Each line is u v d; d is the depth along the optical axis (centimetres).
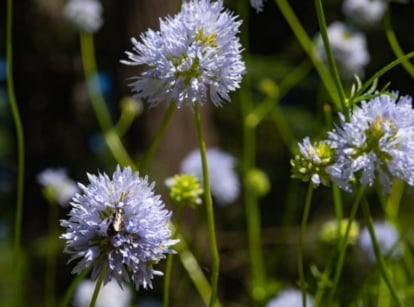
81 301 65
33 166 144
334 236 60
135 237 36
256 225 71
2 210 145
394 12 145
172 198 50
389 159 40
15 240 53
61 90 144
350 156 40
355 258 62
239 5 72
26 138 145
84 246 36
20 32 142
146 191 37
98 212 36
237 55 39
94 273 36
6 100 147
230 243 124
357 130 40
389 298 58
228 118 147
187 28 39
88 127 144
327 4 144
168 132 119
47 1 140
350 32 75
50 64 143
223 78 39
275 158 145
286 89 83
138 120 120
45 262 120
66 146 143
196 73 39
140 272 37
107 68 142
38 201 140
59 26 141
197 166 67
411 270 62
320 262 78
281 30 153
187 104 40
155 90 40
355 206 43
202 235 97
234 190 68
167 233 36
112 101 138
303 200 127
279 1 67
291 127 138
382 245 61
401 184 71
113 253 36
